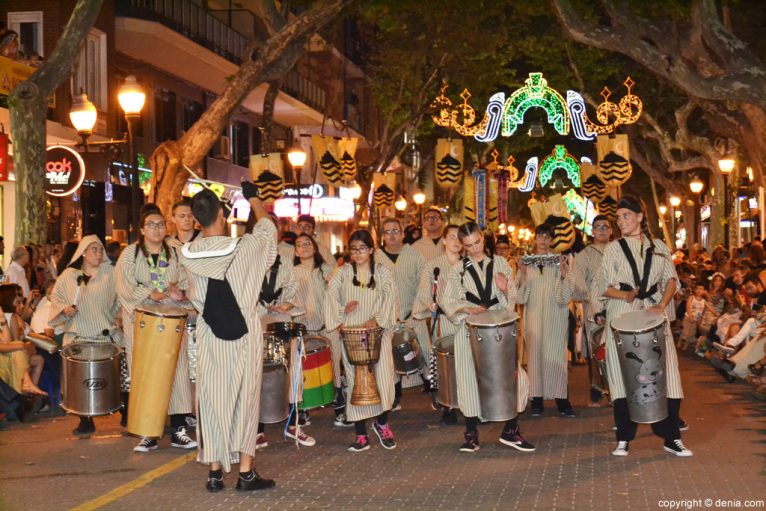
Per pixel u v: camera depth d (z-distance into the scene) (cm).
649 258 998
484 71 3403
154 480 902
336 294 1065
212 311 848
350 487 866
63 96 2402
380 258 1340
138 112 1684
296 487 869
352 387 1035
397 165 5469
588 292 1337
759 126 2464
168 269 1063
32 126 1652
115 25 2577
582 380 1633
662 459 970
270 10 2125
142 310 994
